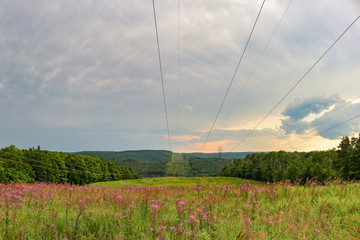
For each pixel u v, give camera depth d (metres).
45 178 71.44
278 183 11.93
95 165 102.19
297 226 5.71
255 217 6.69
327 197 8.30
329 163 73.69
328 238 5.07
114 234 5.13
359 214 6.75
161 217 6.60
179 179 77.94
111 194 9.71
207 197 8.94
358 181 12.07
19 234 4.89
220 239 5.00
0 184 14.12
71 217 6.17
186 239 4.66
